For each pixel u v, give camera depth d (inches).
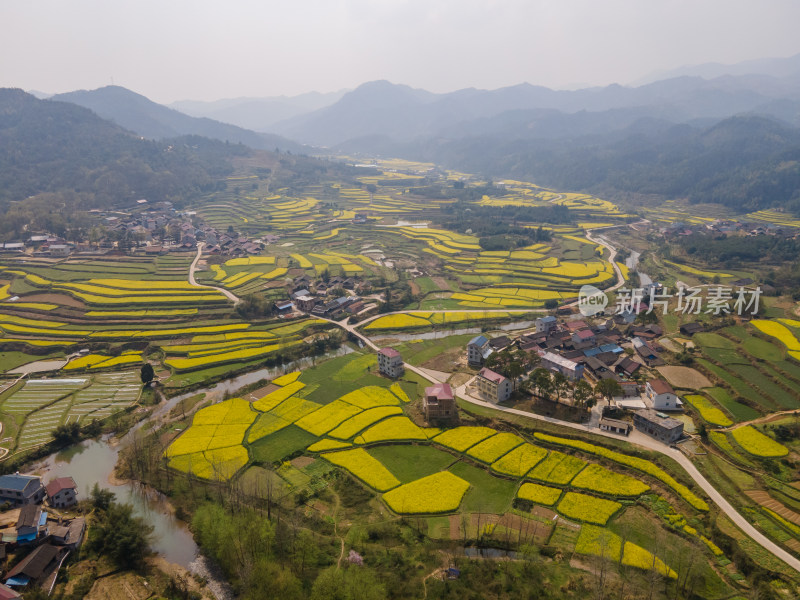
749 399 4360.2
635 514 3196.4
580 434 4020.7
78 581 2800.2
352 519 3213.6
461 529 3090.6
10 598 2438.5
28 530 2992.1
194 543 3181.6
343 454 3914.9
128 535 3004.4
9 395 5036.9
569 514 3193.9
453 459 3846.0
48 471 3939.5
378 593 2519.7
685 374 4894.2
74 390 5137.8
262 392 4985.2
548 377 4534.9
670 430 3831.2
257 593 2571.4
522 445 3959.2
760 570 2682.1
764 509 3139.8
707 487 3363.7
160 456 3949.3
